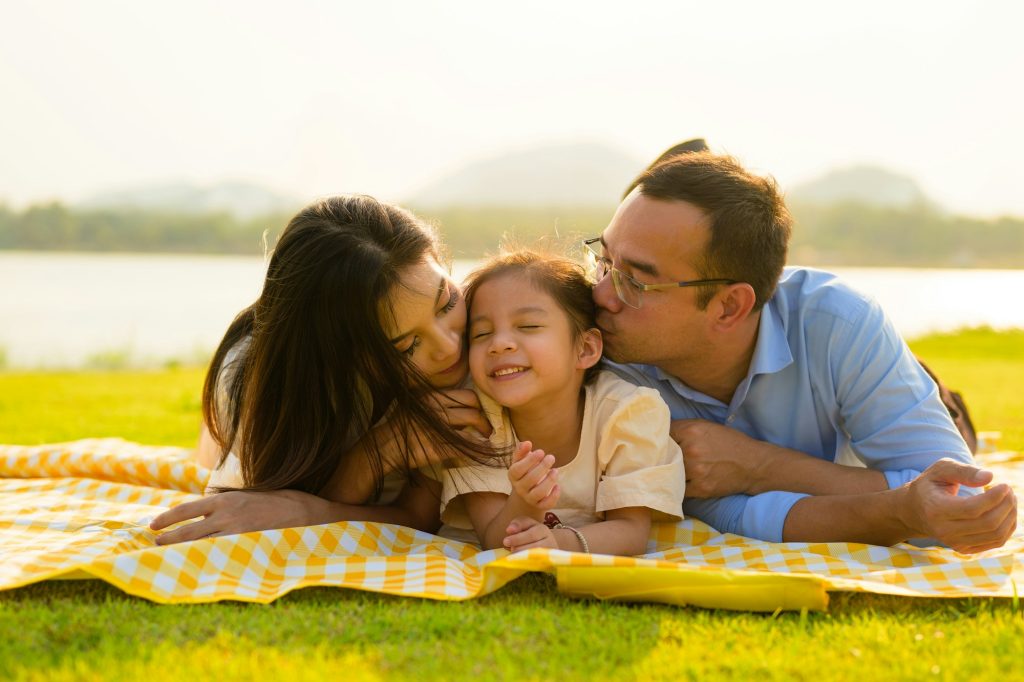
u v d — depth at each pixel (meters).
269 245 3.25
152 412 6.73
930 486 2.60
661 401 2.89
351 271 2.75
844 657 2.01
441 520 3.02
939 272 35.88
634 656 2.01
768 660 1.98
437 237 3.07
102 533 2.77
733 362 3.12
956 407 4.14
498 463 2.86
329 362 2.85
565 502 2.92
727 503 3.05
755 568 2.61
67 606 2.19
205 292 23.94
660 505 2.82
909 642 2.08
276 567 2.49
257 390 2.98
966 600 2.34
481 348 2.78
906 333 13.86
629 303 2.95
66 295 22.62
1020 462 4.33
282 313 2.88
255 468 3.04
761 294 2.97
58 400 7.43
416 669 1.91
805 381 3.13
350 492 3.03
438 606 2.25
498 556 2.61
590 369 3.04
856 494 2.90
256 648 1.98
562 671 1.92
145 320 17.53
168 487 3.67
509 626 2.12
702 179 2.92
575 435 2.91
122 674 1.85
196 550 2.38
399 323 2.77
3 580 2.28
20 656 1.93
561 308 2.83
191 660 1.92
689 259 2.88
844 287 3.12
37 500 3.29
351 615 2.18
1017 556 2.54
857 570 2.54
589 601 2.36
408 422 2.85
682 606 2.33
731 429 3.07
